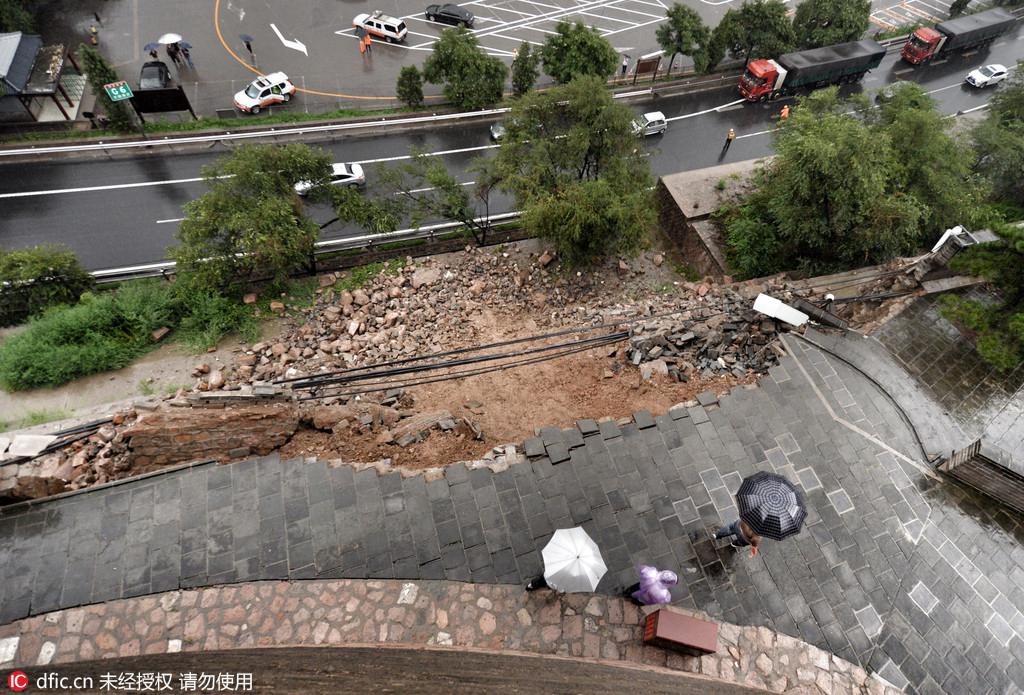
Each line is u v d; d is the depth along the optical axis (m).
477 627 12.58
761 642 12.78
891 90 29.48
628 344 20.27
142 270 28.89
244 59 41.72
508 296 27.34
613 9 49.94
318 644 12.20
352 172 33.78
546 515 14.27
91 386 22.75
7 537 13.17
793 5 52.47
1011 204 33.84
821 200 24.53
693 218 29.72
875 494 15.19
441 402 19.69
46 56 36.03
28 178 32.81
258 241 24.09
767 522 11.68
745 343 19.19
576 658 12.30
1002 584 13.96
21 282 24.89
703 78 45.03
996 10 50.81
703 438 16.00
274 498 14.13
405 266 29.05
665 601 11.93
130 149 34.59
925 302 19.83
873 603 13.53
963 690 12.59
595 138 28.31
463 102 38.69
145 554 13.11
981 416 16.89
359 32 44.72
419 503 14.25
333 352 24.39
